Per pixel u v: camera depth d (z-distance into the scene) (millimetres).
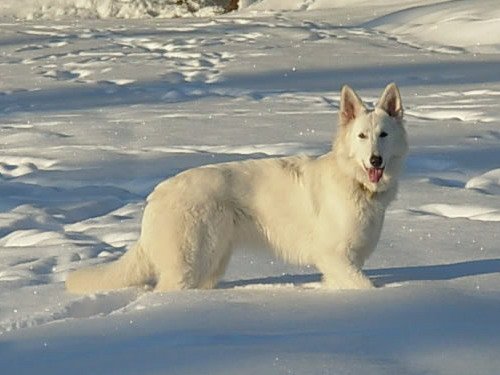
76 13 49531
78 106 21312
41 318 7473
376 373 5543
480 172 13445
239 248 8742
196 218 8398
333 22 37688
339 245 8406
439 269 8758
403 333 6281
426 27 33219
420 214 11227
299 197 8562
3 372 5910
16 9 50188
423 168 13930
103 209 12352
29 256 9992
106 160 14961
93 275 8531
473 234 10062
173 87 23750
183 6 49219
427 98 20578
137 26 40531
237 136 16781
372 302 7078
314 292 7500
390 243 9859
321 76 24531
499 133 16219
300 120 18312
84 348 6277
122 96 22656
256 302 7219
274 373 5594
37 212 12109
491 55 27312
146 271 8602
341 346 6047
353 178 8344
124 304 8062
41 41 35812
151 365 5832
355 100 8438
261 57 28766
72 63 29172
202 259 8422
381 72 24828
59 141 16891
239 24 39031
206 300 7344
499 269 8625
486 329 6312
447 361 5738
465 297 7148
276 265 9320
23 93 23484
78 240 10688
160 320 6785
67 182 13742
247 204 8609
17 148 16375
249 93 22484
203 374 5641
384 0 42281
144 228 8539
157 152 15477
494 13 32312
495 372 5562
